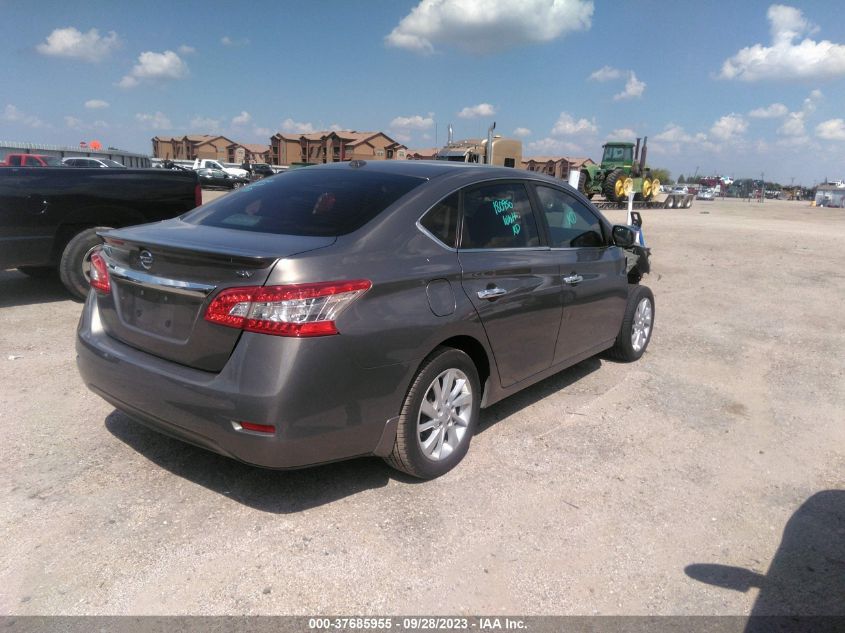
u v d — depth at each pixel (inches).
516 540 116.7
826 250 539.8
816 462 154.9
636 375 213.0
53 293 287.1
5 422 154.3
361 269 114.8
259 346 105.5
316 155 3307.1
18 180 244.2
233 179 1718.8
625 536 120.0
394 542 114.0
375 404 116.8
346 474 137.2
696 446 160.7
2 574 101.6
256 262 105.8
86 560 105.7
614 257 196.2
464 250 137.3
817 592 106.6
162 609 95.7
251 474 134.8
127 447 144.0
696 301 334.3
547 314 160.2
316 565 107.0
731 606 102.4
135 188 276.2
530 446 155.4
